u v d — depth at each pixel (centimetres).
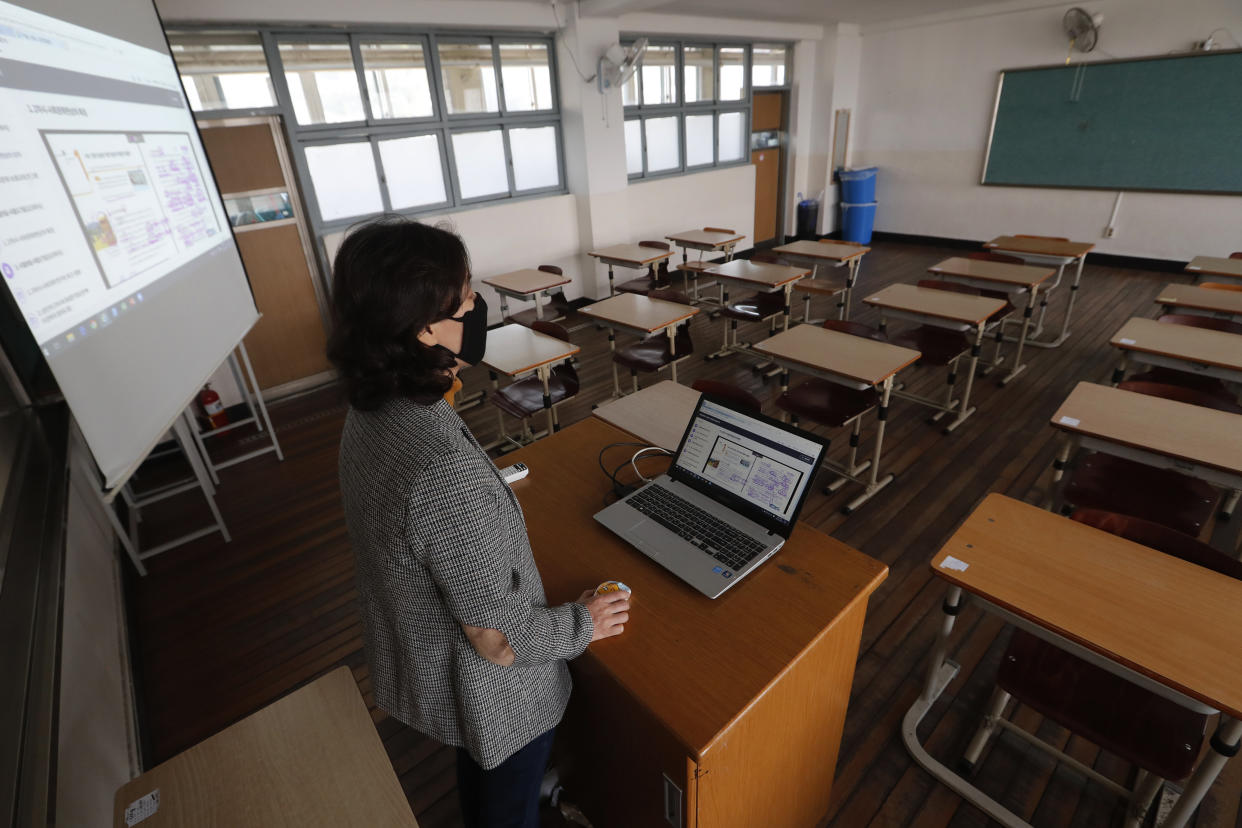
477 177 544
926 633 220
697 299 638
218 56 389
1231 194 586
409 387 75
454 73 502
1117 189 651
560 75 562
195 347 207
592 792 142
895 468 323
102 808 131
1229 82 564
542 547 135
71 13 161
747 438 137
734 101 735
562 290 590
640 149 659
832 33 766
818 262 495
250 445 390
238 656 228
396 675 95
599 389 445
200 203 248
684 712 95
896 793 168
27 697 88
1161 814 159
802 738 122
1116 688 142
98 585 207
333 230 464
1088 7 623
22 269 114
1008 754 177
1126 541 148
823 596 117
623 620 109
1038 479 307
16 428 183
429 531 72
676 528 132
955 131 752
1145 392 231
